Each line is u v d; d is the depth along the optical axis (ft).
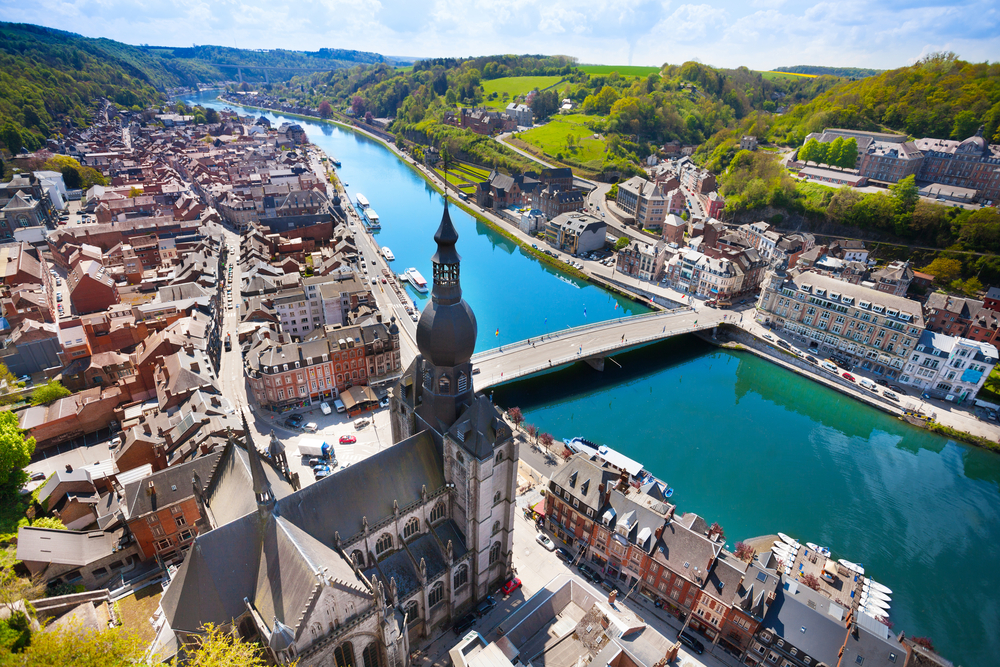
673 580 269.64
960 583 321.11
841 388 502.79
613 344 532.73
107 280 567.59
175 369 384.47
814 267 633.20
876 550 342.44
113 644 170.50
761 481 400.67
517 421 426.51
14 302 478.59
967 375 471.21
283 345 417.69
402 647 211.82
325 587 173.17
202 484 286.66
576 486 301.22
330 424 410.72
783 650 239.30
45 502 300.20
